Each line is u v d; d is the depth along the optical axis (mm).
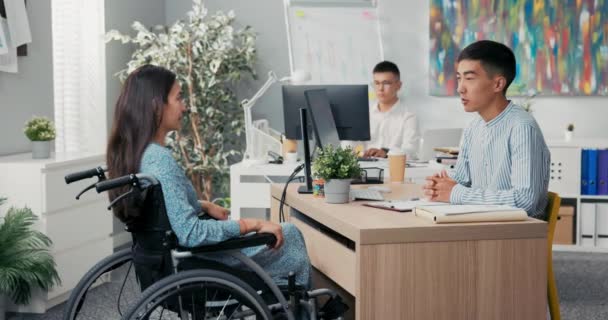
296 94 3557
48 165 3477
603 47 5566
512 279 2162
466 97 2553
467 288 2137
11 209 3369
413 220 2199
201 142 5324
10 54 3727
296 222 2844
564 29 5574
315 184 2760
